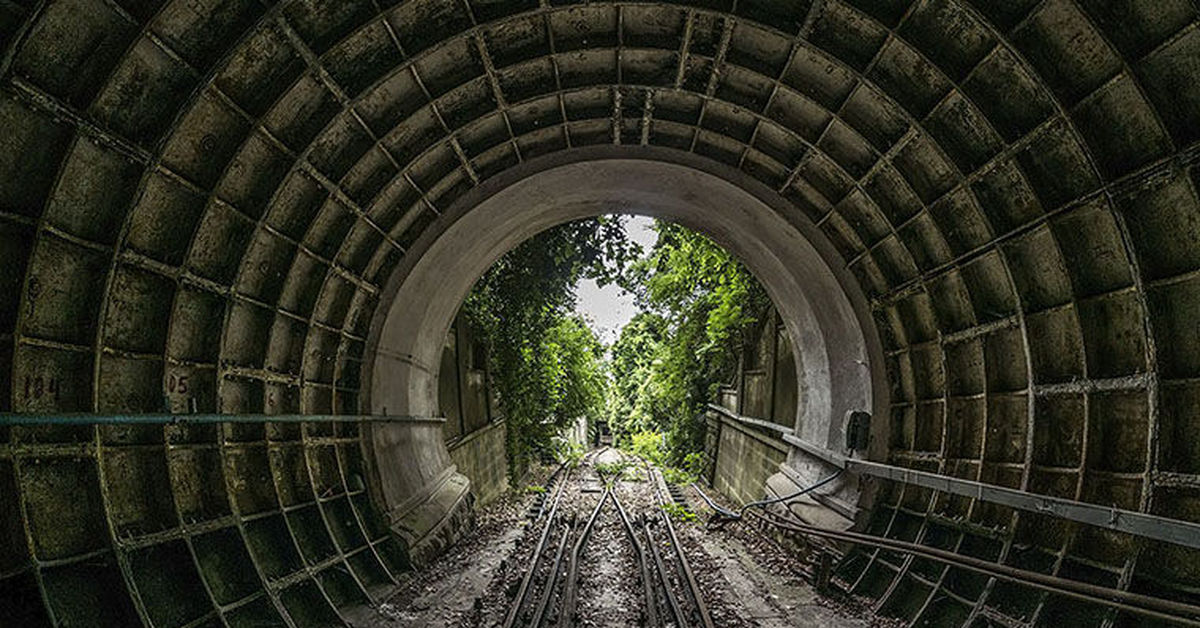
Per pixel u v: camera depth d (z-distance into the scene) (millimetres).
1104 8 4789
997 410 7430
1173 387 5289
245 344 6988
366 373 9227
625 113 8500
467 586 8516
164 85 4953
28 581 4414
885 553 8367
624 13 6699
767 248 10414
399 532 9055
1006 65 5621
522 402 19391
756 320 15531
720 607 7750
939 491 7953
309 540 7773
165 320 5688
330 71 6109
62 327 4863
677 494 17562
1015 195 6379
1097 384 5895
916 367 8930
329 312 8531
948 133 6562
